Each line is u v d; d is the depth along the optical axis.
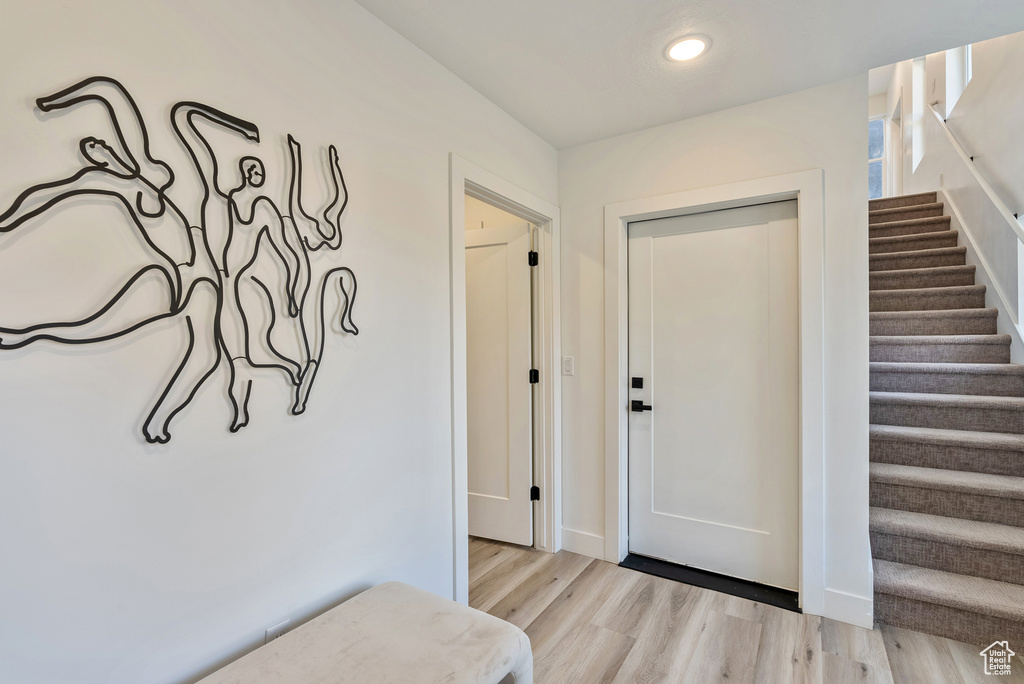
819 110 2.16
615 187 2.68
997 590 1.97
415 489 1.85
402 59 1.80
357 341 1.62
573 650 1.92
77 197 0.99
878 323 3.33
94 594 1.02
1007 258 2.96
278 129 1.38
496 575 2.55
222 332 1.24
